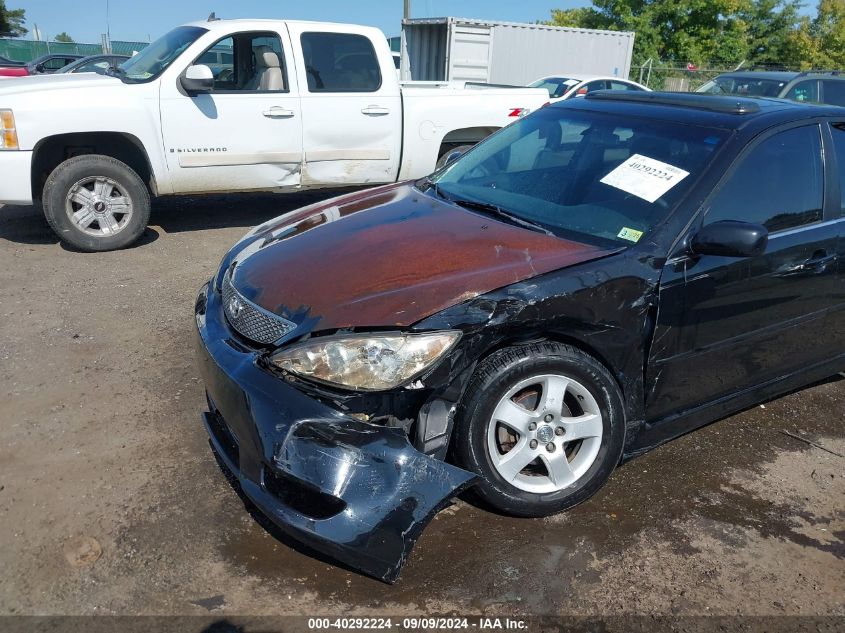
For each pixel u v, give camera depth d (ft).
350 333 8.20
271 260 10.10
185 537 8.95
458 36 54.90
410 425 8.38
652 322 9.53
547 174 11.77
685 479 10.70
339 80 22.49
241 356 8.80
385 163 23.84
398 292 8.59
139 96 20.02
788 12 105.81
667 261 9.56
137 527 9.08
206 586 8.21
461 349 8.27
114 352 13.94
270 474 8.43
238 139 21.43
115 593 8.06
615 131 11.86
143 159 21.40
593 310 8.95
